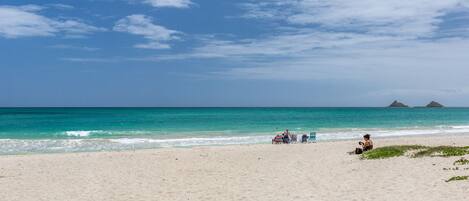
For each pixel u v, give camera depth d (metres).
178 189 17.34
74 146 35.94
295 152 29.22
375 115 128.62
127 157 26.91
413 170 19.53
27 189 17.55
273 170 21.66
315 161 24.50
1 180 19.48
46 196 16.28
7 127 63.41
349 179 18.41
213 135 48.03
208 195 16.09
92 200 15.55
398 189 15.73
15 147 34.97
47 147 35.16
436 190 15.11
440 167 19.80
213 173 21.09
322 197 15.10
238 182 18.62
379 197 14.64
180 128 62.16
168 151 30.16
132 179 19.66
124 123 76.62
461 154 23.44
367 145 28.41
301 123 77.62
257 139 43.09
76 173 21.30
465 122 83.06
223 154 28.28
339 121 86.50
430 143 36.28
